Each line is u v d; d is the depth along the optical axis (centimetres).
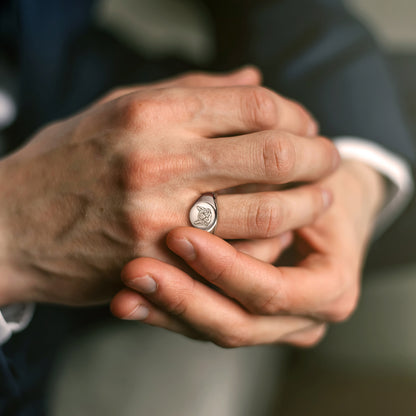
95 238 43
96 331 66
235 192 44
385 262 61
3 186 44
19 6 55
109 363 63
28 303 47
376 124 55
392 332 69
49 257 44
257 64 60
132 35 93
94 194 43
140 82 64
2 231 44
